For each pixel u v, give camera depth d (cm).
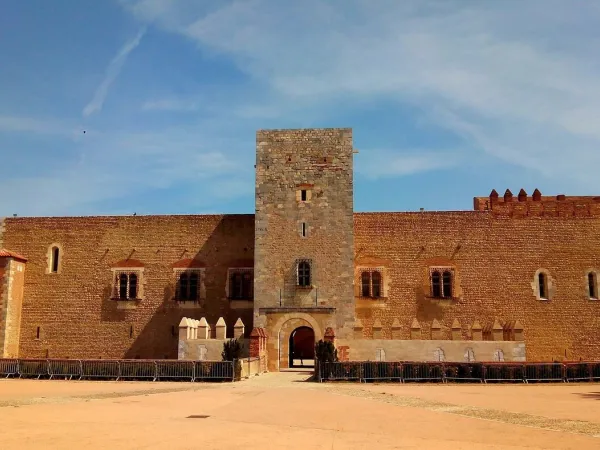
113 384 3166
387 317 4647
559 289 4675
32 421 1756
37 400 2331
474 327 4394
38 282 4903
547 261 4709
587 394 2730
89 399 2377
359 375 3325
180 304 4791
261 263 4419
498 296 4659
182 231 4912
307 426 1750
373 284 4716
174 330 4766
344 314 4300
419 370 3322
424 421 1862
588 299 4659
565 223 4759
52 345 4803
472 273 4691
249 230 4866
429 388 3022
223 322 4288
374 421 1856
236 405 2209
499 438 1580
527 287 4672
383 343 4178
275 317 4328
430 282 4678
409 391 2844
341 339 4253
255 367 3869
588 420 1895
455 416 1977
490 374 3309
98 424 1712
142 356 4750
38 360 3519
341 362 3356
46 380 3400
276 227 4459
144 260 4888
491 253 4719
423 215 4788
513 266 4700
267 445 1441
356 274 4709
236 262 4816
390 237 4762
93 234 4956
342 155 4528
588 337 4612
